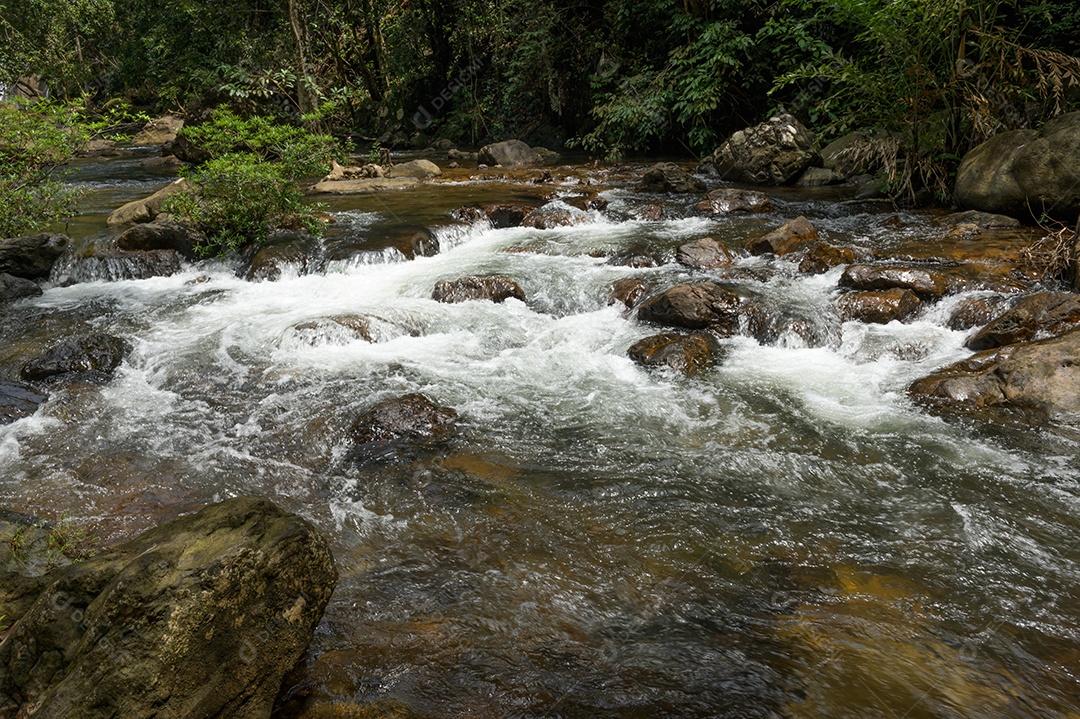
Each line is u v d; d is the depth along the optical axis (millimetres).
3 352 6621
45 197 9672
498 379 5891
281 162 9805
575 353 6367
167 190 10805
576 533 3879
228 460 4734
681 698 2777
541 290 7652
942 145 10164
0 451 4852
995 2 9641
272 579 2479
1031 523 3908
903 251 7855
